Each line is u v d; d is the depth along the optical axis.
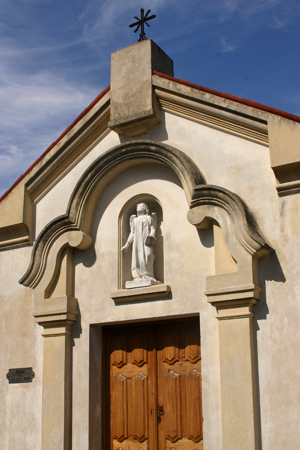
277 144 8.66
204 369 8.77
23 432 10.12
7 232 11.06
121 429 9.70
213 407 8.56
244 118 9.13
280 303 8.41
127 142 9.90
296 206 8.59
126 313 9.70
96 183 10.18
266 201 8.83
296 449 7.84
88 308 10.10
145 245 9.73
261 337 8.43
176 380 9.38
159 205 10.22
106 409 9.94
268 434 8.08
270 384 8.22
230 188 9.16
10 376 10.48
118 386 9.91
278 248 8.59
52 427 9.74
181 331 9.55
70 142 10.77
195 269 9.24
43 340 10.34
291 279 8.39
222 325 8.64
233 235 8.77
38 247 10.37
